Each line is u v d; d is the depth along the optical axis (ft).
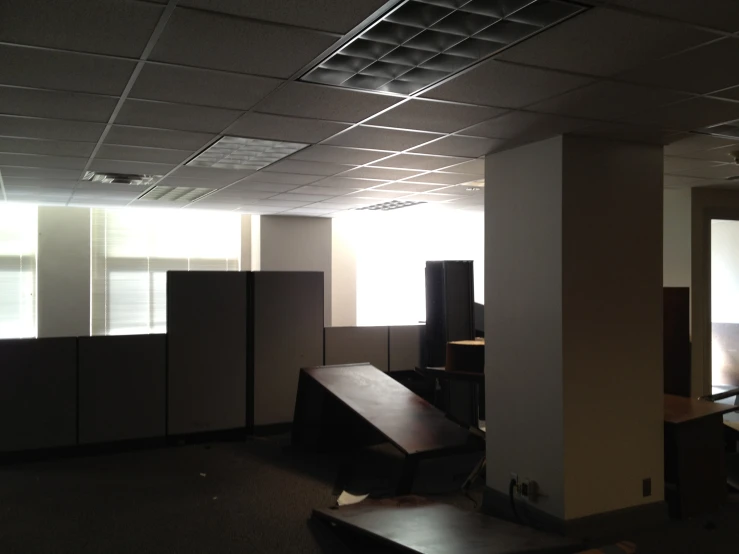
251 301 20.02
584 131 11.53
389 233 32.58
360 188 18.78
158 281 27.22
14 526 12.25
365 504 13.05
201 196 20.58
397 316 32.76
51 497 13.98
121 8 6.16
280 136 11.85
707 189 18.72
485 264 13.61
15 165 14.78
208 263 28.27
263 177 16.70
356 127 11.18
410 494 14.03
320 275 21.17
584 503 11.76
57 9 6.17
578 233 11.84
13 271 24.59
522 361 12.55
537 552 9.88
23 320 24.76
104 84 8.63
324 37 7.00
